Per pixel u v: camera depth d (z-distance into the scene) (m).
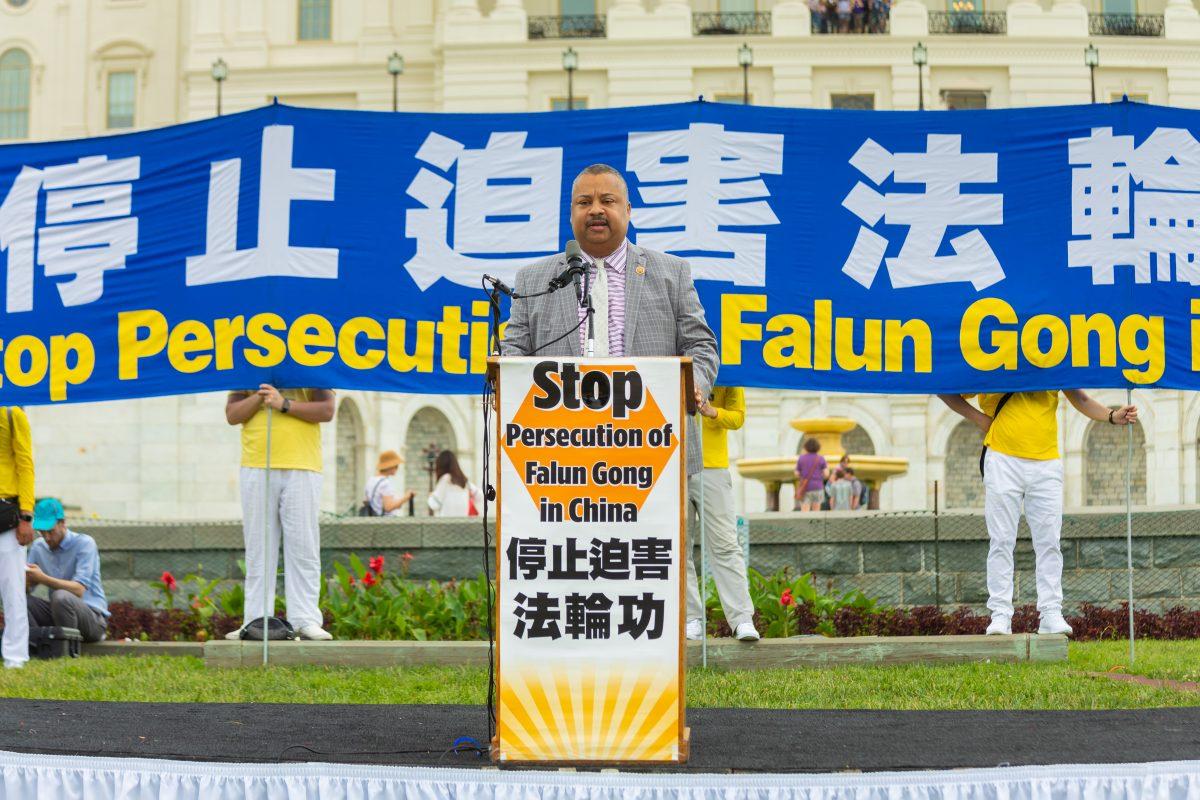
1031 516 10.65
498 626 6.01
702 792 5.67
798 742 6.38
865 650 10.00
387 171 10.73
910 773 5.68
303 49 53.41
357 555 15.02
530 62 49.56
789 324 10.54
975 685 8.57
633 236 10.64
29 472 10.93
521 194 10.72
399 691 8.73
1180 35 50.50
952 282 10.54
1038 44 49.06
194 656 11.50
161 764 5.89
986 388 10.48
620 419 6.03
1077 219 10.48
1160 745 6.07
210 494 29.30
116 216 10.88
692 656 10.06
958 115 10.56
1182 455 40.12
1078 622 13.20
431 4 53.00
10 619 10.88
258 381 10.62
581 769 5.95
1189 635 13.14
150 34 57.50
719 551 10.09
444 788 5.77
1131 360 10.38
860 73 49.25
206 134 10.82
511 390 6.05
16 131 57.75
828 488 26.67
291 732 6.62
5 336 10.88
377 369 10.63
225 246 10.75
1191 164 10.44
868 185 10.59
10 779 5.89
